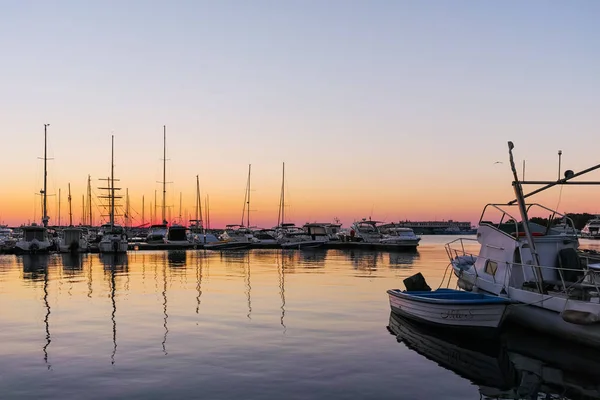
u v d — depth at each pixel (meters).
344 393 10.70
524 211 16.72
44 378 11.48
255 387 10.96
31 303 21.53
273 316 18.69
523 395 10.88
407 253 59.72
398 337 15.77
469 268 21.05
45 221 56.28
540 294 15.45
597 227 93.44
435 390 11.07
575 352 14.30
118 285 27.77
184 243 64.69
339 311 19.81
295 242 66.75
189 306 20.80
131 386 10.96
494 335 15.59
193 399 10.22
